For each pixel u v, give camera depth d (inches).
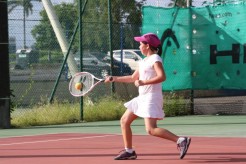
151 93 456.8
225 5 952.9
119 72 1180.5
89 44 1333.7
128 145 478.3
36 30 1253.1
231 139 626.5
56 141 639.1
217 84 965.2
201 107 1010.7
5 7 812.6
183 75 984.9
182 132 720.3
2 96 816.3
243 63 936.9
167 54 980.6
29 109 918.4
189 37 983.6
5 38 812.6
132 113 471.2
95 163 462.9
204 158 480.7
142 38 465.7
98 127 816.3
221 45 959.6
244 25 933.8
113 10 1492.4
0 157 513.0
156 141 615.5
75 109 912.9
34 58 1257.4
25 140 657.6
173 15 983.6
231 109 1016.2
